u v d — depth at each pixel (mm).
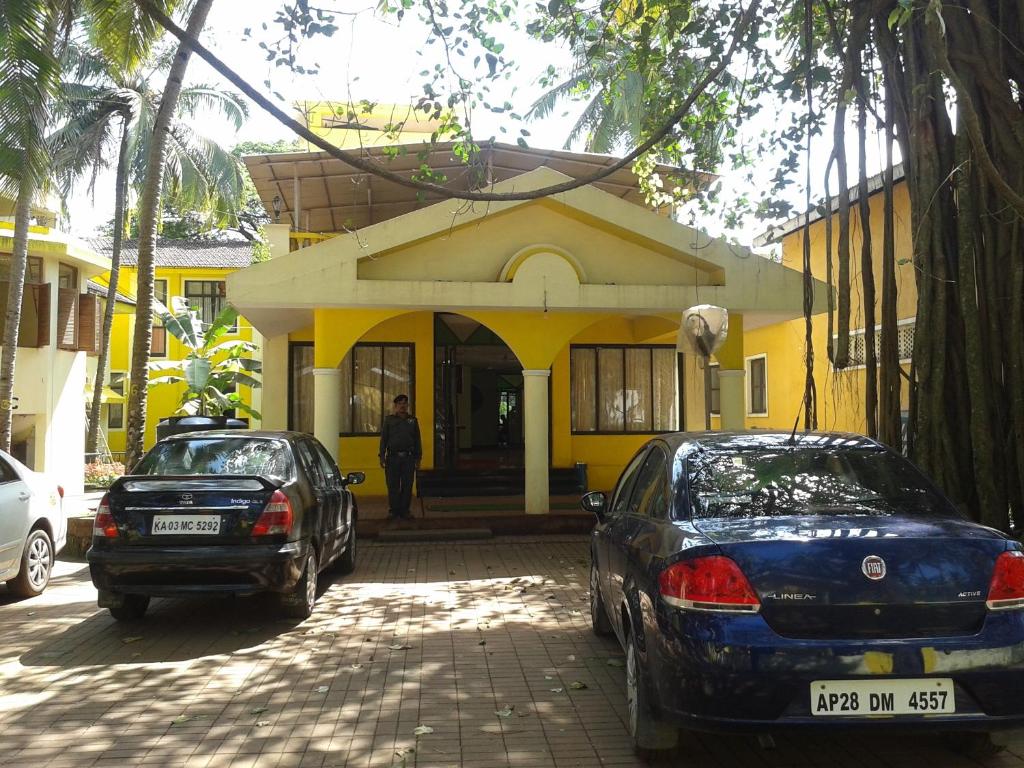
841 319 7152
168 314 22906
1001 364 6637
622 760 4293
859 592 3641
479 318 12062
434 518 12188
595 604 6539
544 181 11469
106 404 29047
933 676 3574
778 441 5070
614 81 9250
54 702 5250
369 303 11141
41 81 11133
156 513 6750
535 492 12375
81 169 21250
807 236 7367
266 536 6801
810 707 3564
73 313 19906
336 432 11625
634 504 5402
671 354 16312
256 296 10922
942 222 6797
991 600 3678
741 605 3654
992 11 6840
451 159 13852
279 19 6797
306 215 16703
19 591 8344
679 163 9578
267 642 6648
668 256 12031
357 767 4230
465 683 5555
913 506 4488
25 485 8461
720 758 4305
